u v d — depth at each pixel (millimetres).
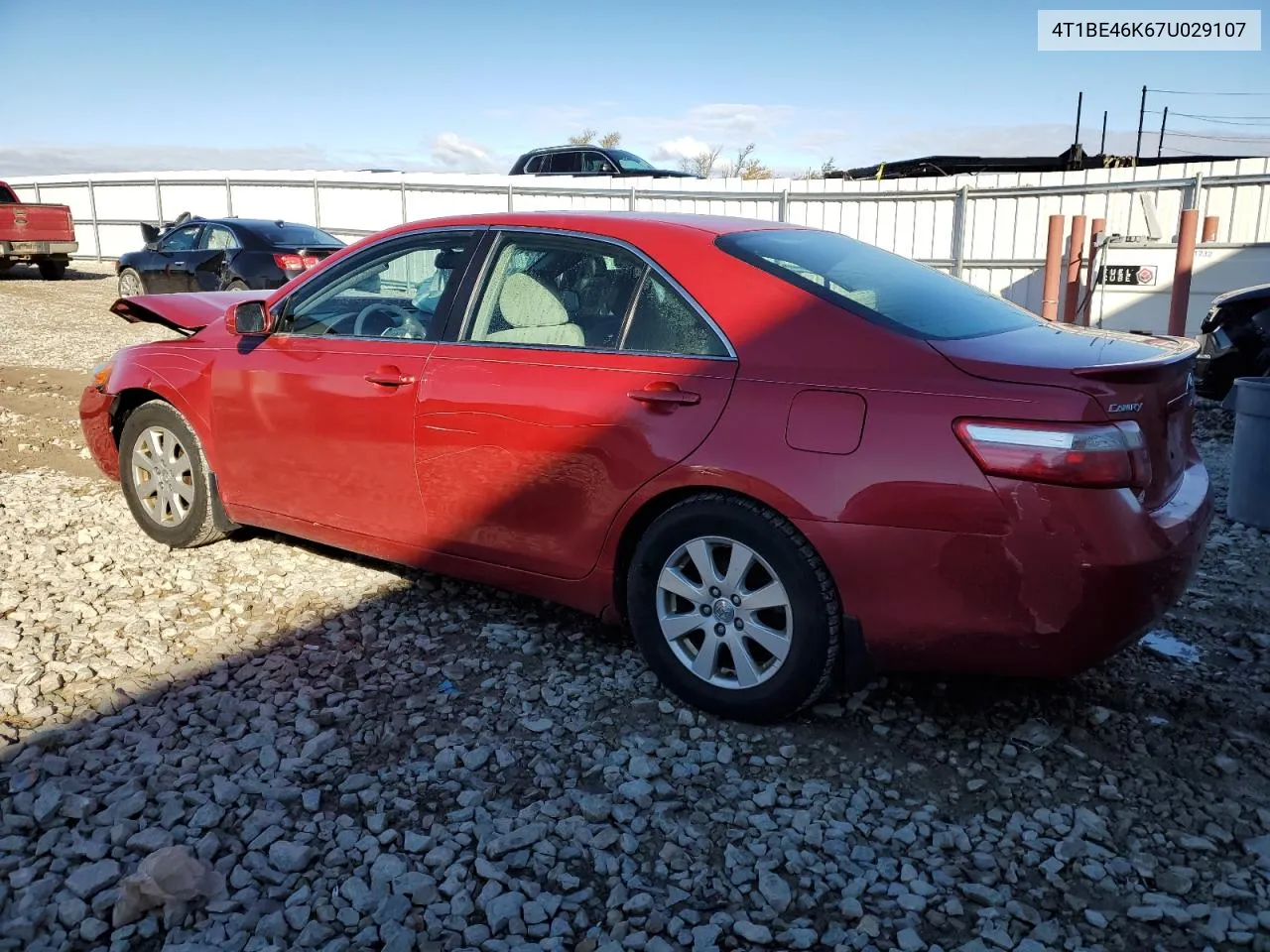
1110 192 13680
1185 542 2939
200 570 4637
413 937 2338
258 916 2412
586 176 18984
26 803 2803
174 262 15172
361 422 4008
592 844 2682
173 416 4758
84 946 2309
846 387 2986
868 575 2941
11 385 9750
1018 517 2750
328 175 21875
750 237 3609
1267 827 2768
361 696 3463
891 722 3318
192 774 2965
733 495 3176
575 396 3447
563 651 3836
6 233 20281
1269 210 12867
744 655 3229
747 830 2754
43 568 4598
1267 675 3666
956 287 3789
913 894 2496
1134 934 2379
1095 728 3277
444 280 3977
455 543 3877
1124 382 2816
